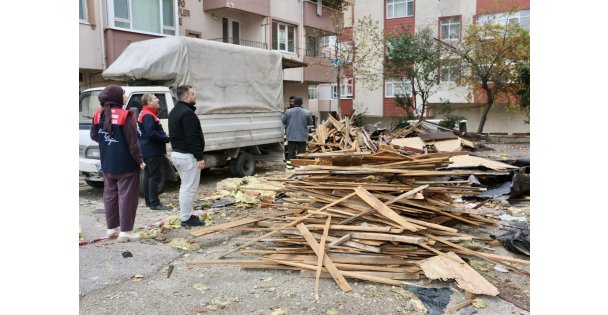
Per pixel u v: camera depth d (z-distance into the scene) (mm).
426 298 3936
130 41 16031
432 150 12516
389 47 24797
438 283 4234
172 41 8953
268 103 11117
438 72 24062
